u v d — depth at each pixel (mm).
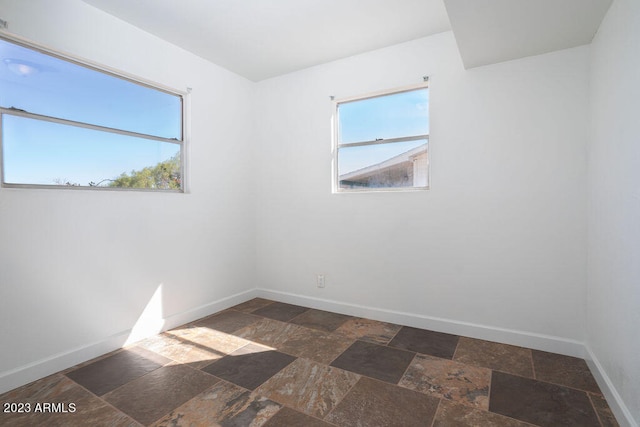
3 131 2068
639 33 1481
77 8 2342
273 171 3846
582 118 2377
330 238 3475
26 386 2047
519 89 2572
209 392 1979
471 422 1697
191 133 3186
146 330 2797
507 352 2486
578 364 2287
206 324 3109
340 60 3357
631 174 1565
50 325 2217
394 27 2762
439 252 2906
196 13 2535
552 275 2488
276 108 3805
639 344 1455
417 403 1859
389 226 3137
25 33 2082
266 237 3914
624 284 1640
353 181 3391
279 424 1688
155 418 1738
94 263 2457
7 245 2031
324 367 2279
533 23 2068
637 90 1503
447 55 2838
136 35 2717
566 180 2434
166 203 2973
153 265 2863
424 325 2973
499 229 2662
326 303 3502
